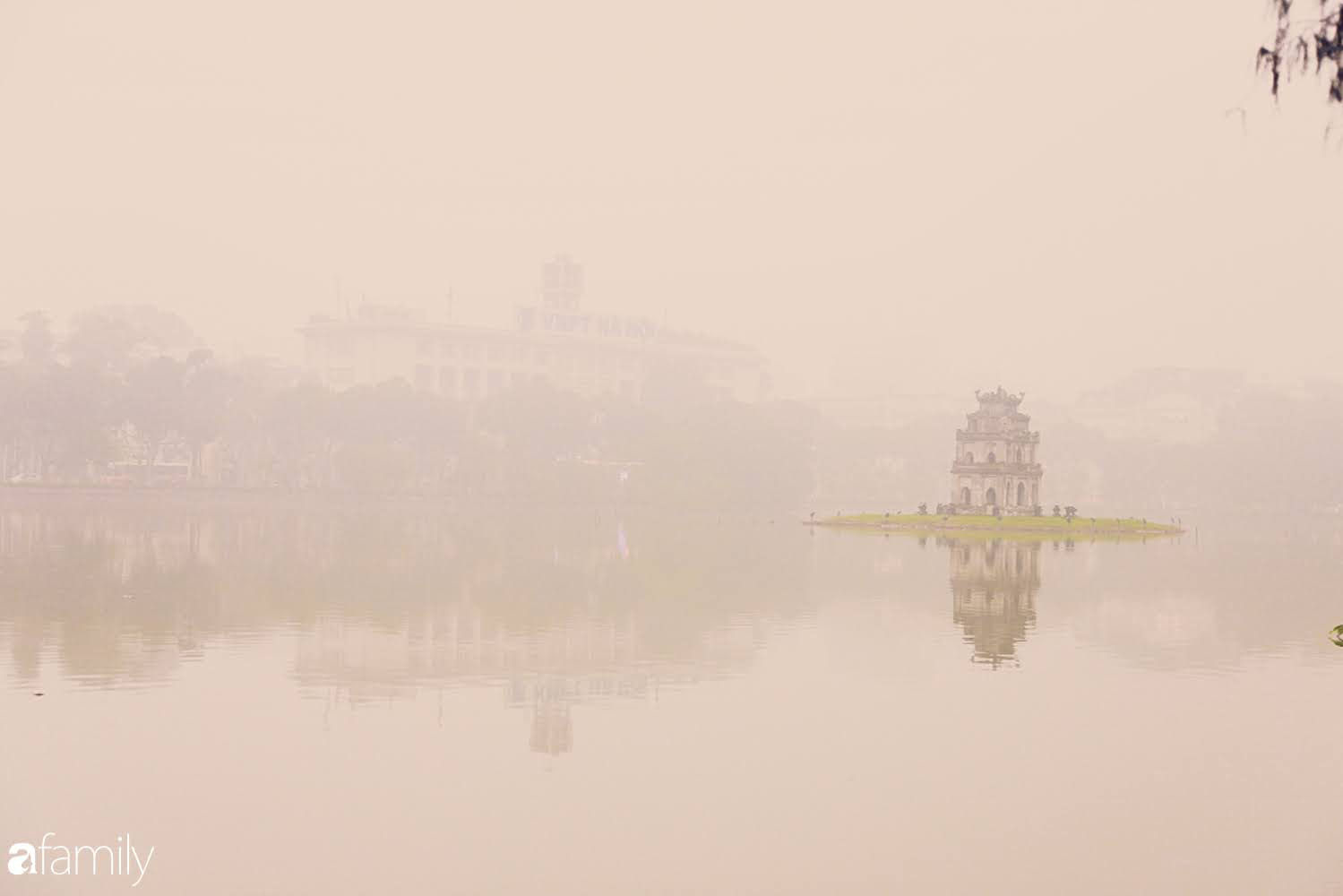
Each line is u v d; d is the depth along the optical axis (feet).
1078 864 91.25
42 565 301.02
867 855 93.09
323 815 101.45
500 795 106.93
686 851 93.50
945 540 465.47
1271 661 173.99
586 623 209.87
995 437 595.47
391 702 142.61
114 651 173.58
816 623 211.41
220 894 84.74
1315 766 117.08
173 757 117.50
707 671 163.43
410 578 287.69
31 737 123.65
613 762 117.91
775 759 118.83
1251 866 90.84
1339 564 376.27
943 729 131.13
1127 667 168.55
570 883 87.04
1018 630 204.33
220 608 223.30
